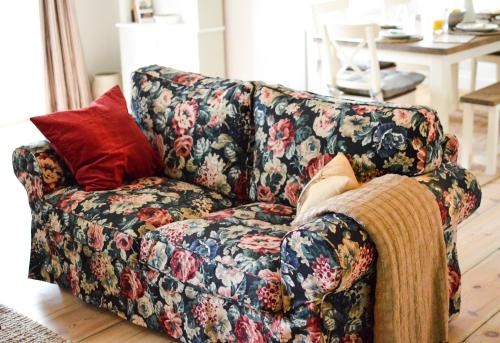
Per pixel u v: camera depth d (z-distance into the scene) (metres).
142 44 5.94
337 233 2.04
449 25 4.61
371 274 2.22
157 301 2.60
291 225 2.43
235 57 5.71
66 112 3.10
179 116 3.13
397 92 4.46
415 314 2.27
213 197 2.96
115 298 2.78
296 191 2.70
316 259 2.03
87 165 3.02
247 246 2.34
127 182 3.10
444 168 2.54
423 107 2.48
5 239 3.79
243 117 2.93
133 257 2.62
